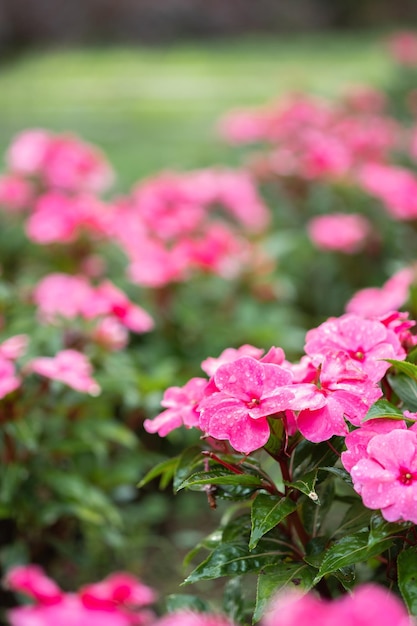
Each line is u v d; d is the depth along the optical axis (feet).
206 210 21.30
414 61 34.32
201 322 16.55
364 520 7.43
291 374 6.83
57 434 12.55
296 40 71.20
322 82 45.52
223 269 16.24
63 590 13.33
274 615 6.32
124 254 18.19
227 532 7.91
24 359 11.71
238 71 54.13
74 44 69.82
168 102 44.52
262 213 20.47
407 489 6.12
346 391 6.75
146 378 13.30
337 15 77.92
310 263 20.86
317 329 7.72
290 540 7.69
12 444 11.59
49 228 16.10
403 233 20.31
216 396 6.83
